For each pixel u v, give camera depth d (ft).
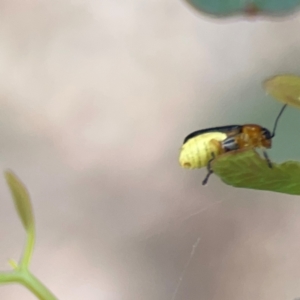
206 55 0.21
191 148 0.16
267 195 0.20
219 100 0.21
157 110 0.21
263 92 0.19
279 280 0.20
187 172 0.21
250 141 0.16
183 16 0.21
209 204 0.20
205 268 0.21
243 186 0.15
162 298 0.21
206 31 0.21
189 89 0.21
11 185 0.17
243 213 0.20
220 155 0.15
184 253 0.21
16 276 0.16
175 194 0.21
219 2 0.20
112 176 0.21
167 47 0.21
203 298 0.21
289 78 0.17
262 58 0.20
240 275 0.20
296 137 0.17
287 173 0.15
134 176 0.21
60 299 0.21
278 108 0.19
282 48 0.20
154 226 0.21
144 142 0.21
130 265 0.21
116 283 0.21
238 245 0.20
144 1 0.21
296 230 0.20
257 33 0.20
